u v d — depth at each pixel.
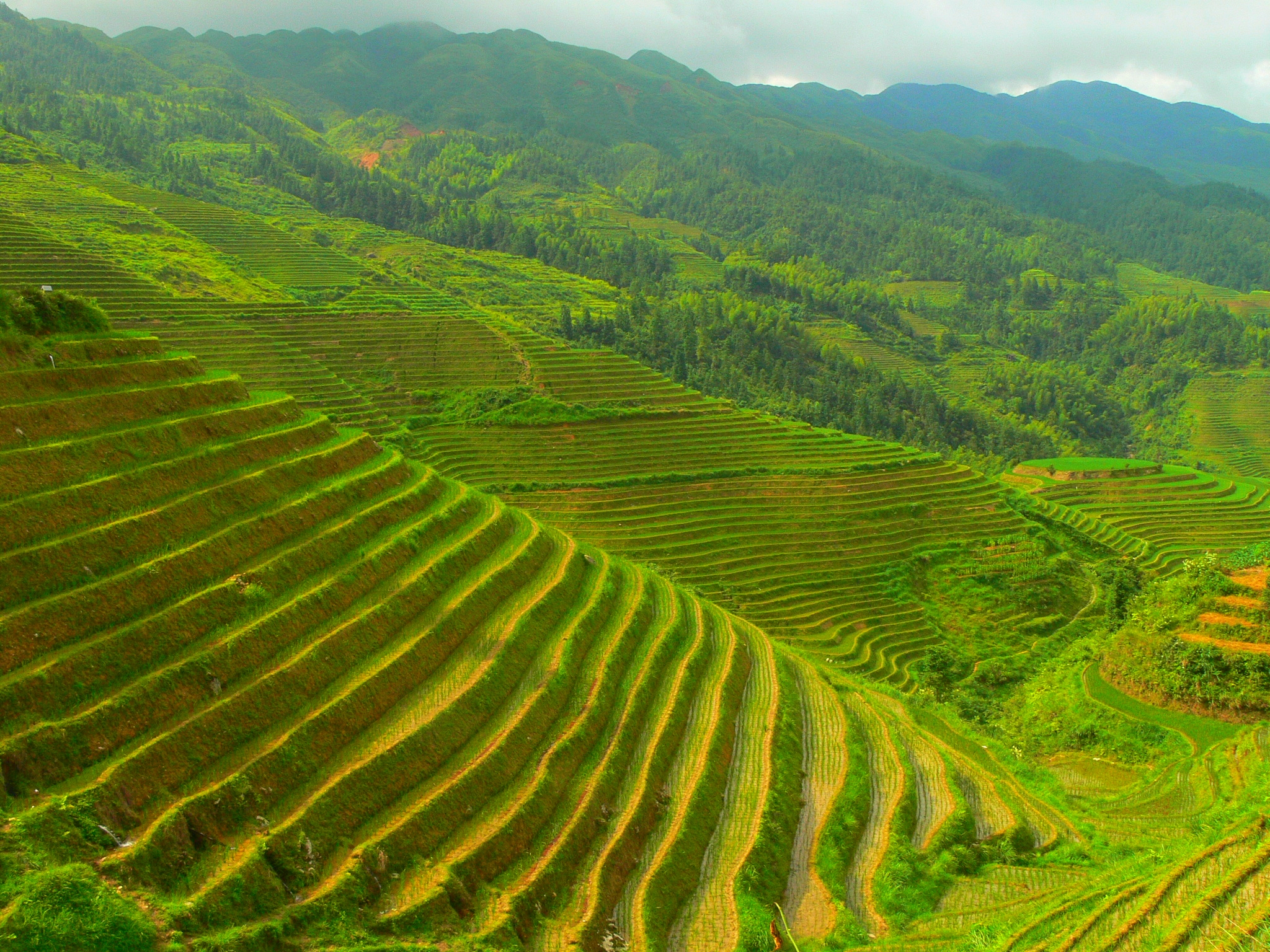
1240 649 40.16
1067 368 177.75
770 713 35.72
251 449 33.41
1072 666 48.91
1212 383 170.25
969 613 65.44
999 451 132.62
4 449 25.28
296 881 19.41
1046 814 33.06
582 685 32.09
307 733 23.19
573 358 91.44
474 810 24.11
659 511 69.44
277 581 28.00
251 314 87.38
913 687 52.75
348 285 110.94
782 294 195.00
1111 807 34.22
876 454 84.38
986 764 37.84
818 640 56.91
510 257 172.12
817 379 138.62
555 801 25.80
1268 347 176.62
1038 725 43.84
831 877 26.83
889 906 25.75
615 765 28.41
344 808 21.72
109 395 30.27
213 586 25.98
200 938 16.88
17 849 16.58
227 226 124.25
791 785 31.33
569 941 20.97
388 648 28.67
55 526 24.19
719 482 74.56
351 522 33.22
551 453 74.88
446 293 130.62
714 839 27.39
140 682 21.59
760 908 24.36
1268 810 25.77
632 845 25.42
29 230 88.31
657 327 132.00
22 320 31.14
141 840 18.12
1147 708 40.66
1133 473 104.81
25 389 28.28
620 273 174.62
